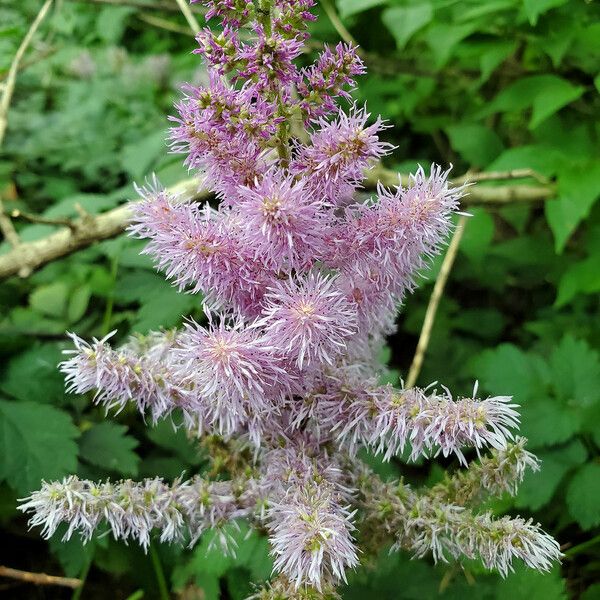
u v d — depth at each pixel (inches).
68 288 11.7
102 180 14.1
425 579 8.3
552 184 11.1
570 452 9.1
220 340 5.1
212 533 8.6
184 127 5.2
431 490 6.6
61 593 10.0
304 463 6.0
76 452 8.7
